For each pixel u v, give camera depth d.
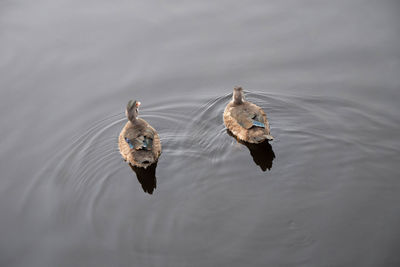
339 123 15.41
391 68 17.64
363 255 10.76
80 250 11.73
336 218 11.87
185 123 16.62
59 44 20.52
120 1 23.53
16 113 17.27
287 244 11.30
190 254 11.25
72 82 18.72
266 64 18.88
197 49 19.98
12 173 14.80
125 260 11.26
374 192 12.56
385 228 11.41
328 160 13.89
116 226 12.33
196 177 13.91
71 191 13.93
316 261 10.79
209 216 12.35
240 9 22.19
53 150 15.73
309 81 17.70
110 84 18.62
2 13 22.59
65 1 23.62
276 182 13.29
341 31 19.94
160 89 18.28
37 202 13.60
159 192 13.44
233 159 14.48
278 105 16.73
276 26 20.78
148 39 20.67
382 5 21.09
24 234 12.51
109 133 16.41
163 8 22.73
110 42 20.59
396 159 13.55
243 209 12.45
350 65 18.17
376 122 15.21
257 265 10.85
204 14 22.06
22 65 19.47
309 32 20.16
